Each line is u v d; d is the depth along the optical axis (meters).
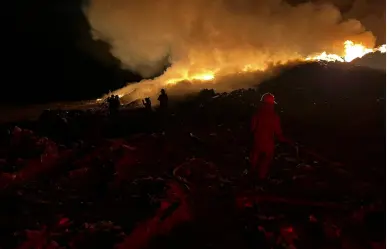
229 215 7.43
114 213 7.79
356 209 7.51
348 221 7.13
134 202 8.13
